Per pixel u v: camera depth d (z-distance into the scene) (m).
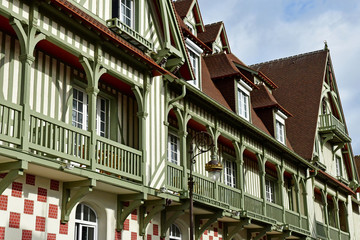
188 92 17.02
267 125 24.78
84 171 11.85
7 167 10.40
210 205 16.64
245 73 25.27
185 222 17.33
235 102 21.03
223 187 18.33
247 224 19.28
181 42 16.09
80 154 12.42
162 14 15.55
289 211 23.80
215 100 18.67
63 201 12.32
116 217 13.95
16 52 11.91
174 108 16.41
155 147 14.95
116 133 14.62
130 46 13.70
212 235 18.89
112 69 13.41
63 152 11.39
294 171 25.50
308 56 33.69
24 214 11.31
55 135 11.23
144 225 14.70
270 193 25.12
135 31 14.34
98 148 13.21
